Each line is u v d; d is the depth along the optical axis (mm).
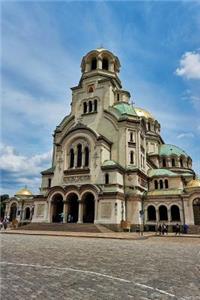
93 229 41219
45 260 13805
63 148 54281
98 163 49469
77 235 34031
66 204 48375
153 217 50250
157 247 22266
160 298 7656
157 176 57812
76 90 62219
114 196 45188
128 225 44656
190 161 74562
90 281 9484
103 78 60812
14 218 71688
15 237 30766
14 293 7742
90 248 20109
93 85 60812
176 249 21000
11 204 73188
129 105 60219
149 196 50812
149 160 64250
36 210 51688
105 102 57812
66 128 60438
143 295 7918
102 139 50750
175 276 10641
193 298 7758
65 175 52250
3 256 14906
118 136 54250
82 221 46250
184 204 48094
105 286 8852
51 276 10117
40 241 25500
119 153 53125
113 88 61219
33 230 45125
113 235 35000
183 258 15852
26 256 15102
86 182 49531
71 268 11773
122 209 47125
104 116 56750
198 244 26109
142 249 20344
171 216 49000
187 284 9375
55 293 7887
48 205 50156
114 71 65562
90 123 57688
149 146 72875
